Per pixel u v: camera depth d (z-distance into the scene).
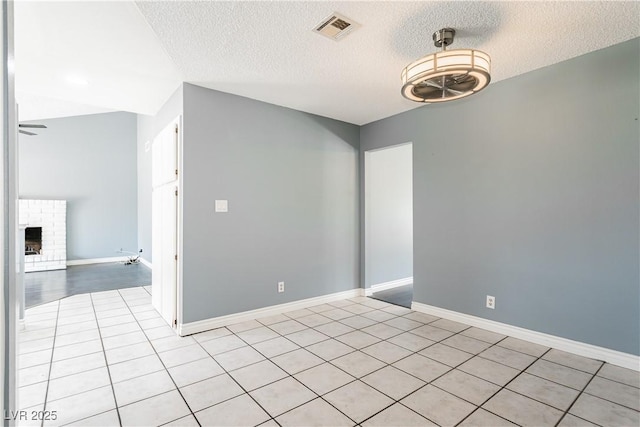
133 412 1.89
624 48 2.39
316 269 4.07
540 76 2.81
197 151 3.13
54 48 2.45
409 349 2.73
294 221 3.85
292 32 2.25
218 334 3.07
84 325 3.34
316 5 1.96
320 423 1.79
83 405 1.96
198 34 2.26
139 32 2.25
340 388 2.13
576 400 1.99
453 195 3.46
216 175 3.25
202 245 3.16
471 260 3.30
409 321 3.44
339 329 3.21
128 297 4.48
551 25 2.17
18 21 2.10
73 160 7.37
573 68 2.63
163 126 3.73
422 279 3.76
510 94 3.00
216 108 3.26
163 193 3.54
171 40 2.33
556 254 2.73
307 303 3.96
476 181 3.26
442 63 1.84
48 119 7.07
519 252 2.95
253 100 3.52
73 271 6.52
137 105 3.78
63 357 2.60
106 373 2.34
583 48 2.48
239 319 3.39
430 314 3.66
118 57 2.62
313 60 2.66
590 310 2.55
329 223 4.21
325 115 4.11
